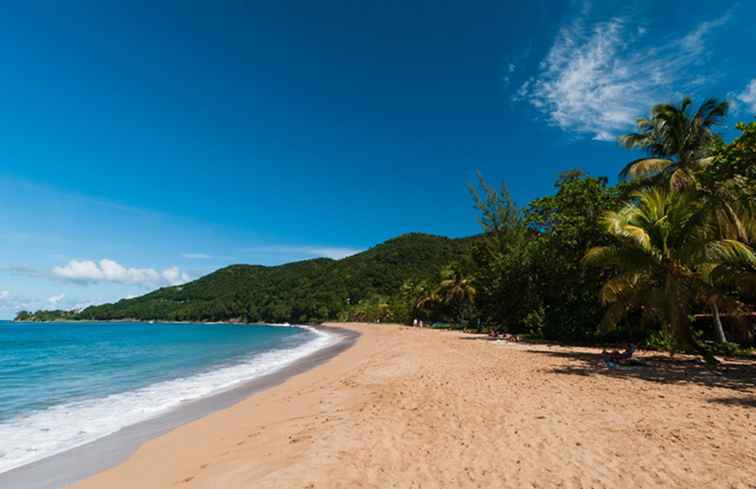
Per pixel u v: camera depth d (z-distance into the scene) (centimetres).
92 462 723
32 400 1305
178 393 1409
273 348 3625
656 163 2161
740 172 1203
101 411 1134
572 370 1232
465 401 869
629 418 682
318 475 514
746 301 1742
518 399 861
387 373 1345
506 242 3491
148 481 607
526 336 2647
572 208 2264
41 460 740
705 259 1223
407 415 786
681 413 703
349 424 744
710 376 1098
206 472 590
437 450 585
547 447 568
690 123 2178
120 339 5338
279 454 621
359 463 550
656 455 515
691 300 1564
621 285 1429
